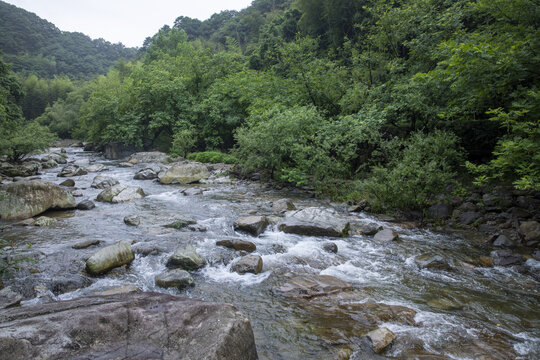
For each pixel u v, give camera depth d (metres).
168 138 37.03
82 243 7.17
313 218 9.42
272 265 6.54
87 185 15.65
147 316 3.10
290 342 3.95
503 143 7.32
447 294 5.40
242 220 8.90
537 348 3.94
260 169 17.59
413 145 10.84
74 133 56.94
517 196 9.57
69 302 3.43
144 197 13.09
